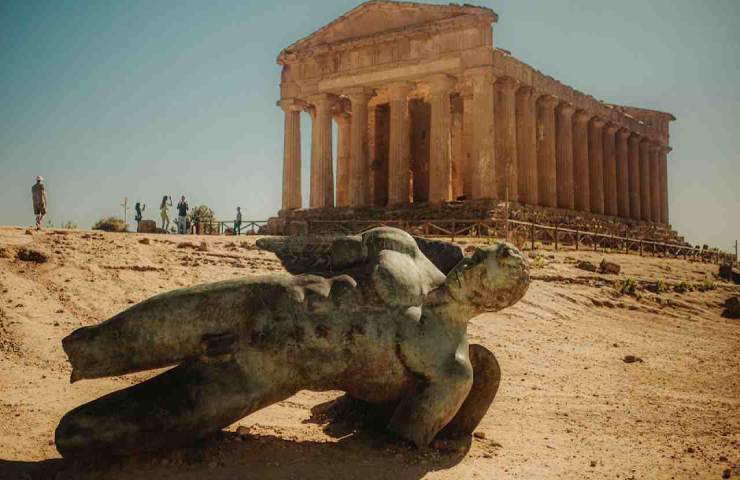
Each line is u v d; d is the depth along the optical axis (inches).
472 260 272.1
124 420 220.5
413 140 2161.7
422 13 1815.9
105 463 231.0
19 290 498.6
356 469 243.3
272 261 742.5
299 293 247.1
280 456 250.5
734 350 676.1
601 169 2297.0
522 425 343.3
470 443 288.4
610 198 2389.3
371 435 277.6
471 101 1905.8
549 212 1868.8
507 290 268.4
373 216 1775.3
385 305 256.4
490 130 1700.3
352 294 252.8
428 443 263.4
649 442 328.5
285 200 2043.6
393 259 266.2
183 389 229.6
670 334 752.3
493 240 1133.7
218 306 238.2
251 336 238.1
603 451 306.7
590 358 567.8
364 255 274.2
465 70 1737.2
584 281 933.2
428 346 256.7
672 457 303.0
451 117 2065.7
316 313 246.1
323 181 1956.2
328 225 1684.3
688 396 446.6
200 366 235.1
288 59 2037.4
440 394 255.8
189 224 1628.9
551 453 295.1
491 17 1708.9
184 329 234.8
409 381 260.1
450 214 1626.5
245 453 249.1
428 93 2078.0
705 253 1919.3
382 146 2217.0
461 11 1747.0
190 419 225.8
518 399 404.2
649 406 410.0
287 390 245.3
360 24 1926.7
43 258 579.2
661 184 2888.8
